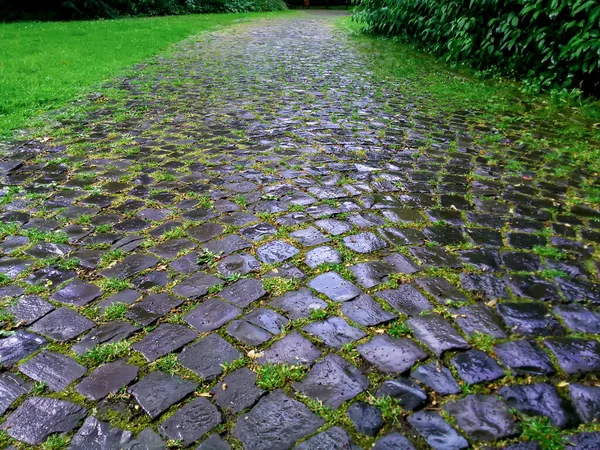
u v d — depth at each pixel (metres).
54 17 15.80
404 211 3.08
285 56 9.41
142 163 3.84
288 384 1.75
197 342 1.96
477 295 2.26
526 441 1.53
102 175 3.61
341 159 3.97
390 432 1.56
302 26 15.90
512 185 3.54
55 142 4.32
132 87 6.53
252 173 3.65
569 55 6.21
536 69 6.89
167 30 12.59
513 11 7.25
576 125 5.08
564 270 2.46
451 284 2.33
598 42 5.55
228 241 2.70
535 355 1.89
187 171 3.69
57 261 2.50
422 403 1.67
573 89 6.09
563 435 1.55
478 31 7.92
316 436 1.55
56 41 10.03
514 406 1.66
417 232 2.81
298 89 6.55
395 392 1.71
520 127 5.01
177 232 2.79
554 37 6.52
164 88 6.50
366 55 9.62
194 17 17.86
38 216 2.97
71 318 2.09
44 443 1.52
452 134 4.73
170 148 4.19
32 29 12.16
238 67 8.19
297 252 2.59
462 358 1.87
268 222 2.91
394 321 2.08
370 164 3.88
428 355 1.89
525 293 2.28
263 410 1.64
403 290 2.28
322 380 1.77
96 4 16.41
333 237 2.74
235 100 5.89
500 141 4.54
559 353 1.91
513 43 7.04
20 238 2.72
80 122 4.91
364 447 1.51
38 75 6.77
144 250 2.61
